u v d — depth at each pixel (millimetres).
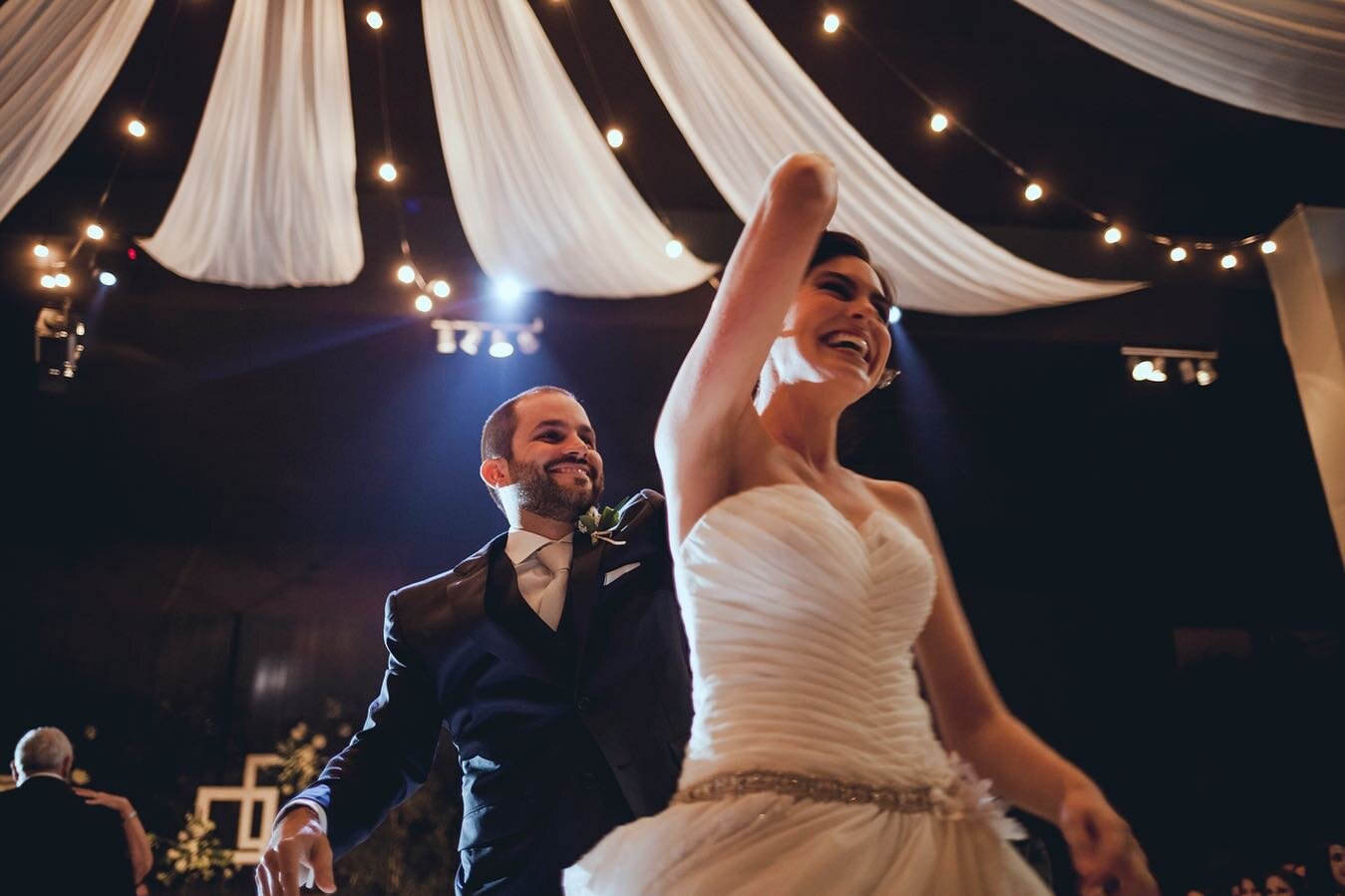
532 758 1802
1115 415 8375
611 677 1837
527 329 7023
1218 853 7801
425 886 5688
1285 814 8047
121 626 7871
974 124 6555
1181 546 8805
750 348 1072
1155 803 8211
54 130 4922
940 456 8500
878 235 5953
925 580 1168
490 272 6410
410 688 1920
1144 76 6121
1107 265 7254
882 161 5340
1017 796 1204
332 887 1570
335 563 8203
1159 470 8727
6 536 7855
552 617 1904
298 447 8023
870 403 1890
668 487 1186
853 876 929
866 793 999
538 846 1742
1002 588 8680
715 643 1090
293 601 8086
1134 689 8539
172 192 6680
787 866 922
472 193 5828
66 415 7562
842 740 1017
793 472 1194
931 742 1112
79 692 7656
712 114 5191
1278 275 7074
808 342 1272
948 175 6973
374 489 8234
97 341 7027
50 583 7871
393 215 6895
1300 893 7105
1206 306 7312
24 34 4277
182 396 7570
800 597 1067
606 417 8008
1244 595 8828
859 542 1121
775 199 1043
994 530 8688
